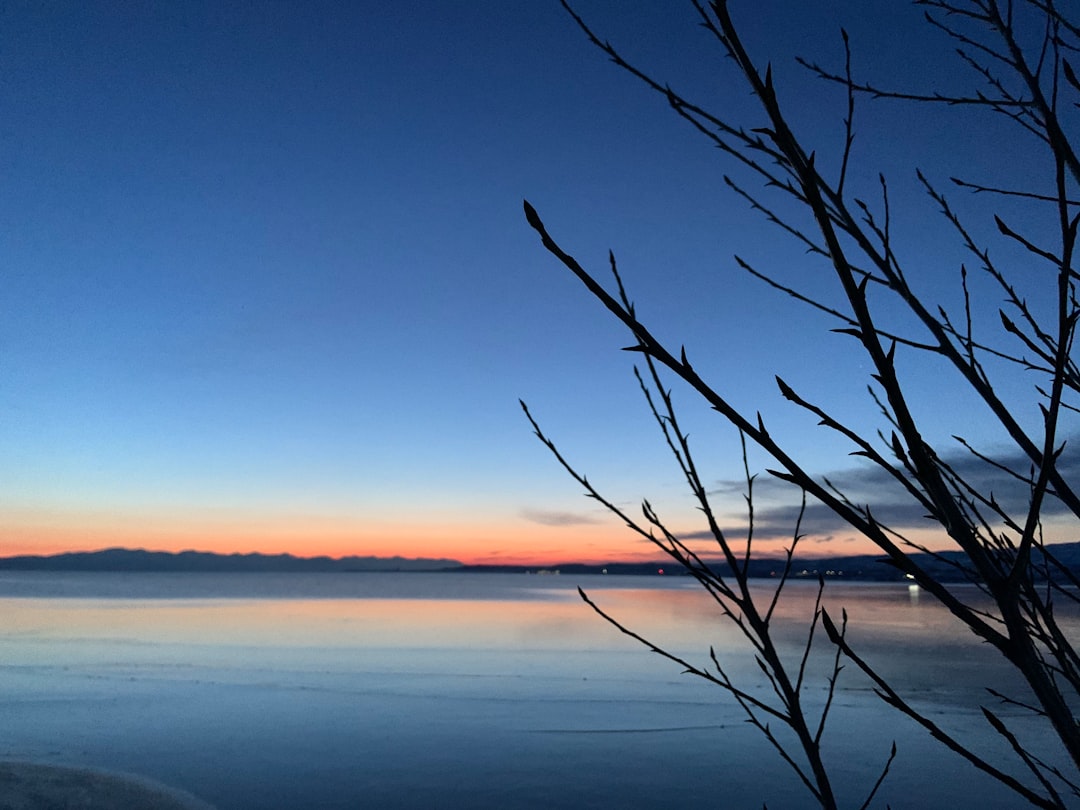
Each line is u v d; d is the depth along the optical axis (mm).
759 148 1038
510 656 23500
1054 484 1157
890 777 10836
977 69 1443
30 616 38844
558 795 10328
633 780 10953
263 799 10172
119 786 10578
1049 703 628
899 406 685
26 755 12242
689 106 1131
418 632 31297
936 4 1479
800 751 12273
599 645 26641
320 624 34906
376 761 11922
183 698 16703
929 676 18938
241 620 37094
